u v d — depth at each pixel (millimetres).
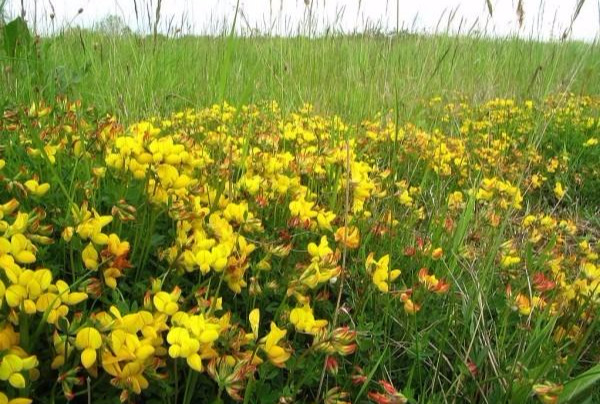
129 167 310
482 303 357
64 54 827
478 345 330
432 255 381
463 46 948
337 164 456
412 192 541
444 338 304
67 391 200
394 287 354
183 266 276
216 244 297
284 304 281
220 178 400
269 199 402
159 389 233
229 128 590
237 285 279
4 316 206
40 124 450
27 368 185
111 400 223
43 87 620
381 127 749
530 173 772
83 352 198
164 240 327
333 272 276
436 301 362
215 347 236
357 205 407
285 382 276
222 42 867
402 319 334
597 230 663
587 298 345
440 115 915
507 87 1020
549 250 444
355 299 329
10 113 435
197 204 315
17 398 183
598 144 929
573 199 758
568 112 1056
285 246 323
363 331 291
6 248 220
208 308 249
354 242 322
